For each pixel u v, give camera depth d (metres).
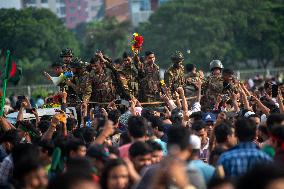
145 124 22.27
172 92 39.06
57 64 39.41
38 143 22.81
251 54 149.38
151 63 38.78
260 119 30.91
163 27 142.38
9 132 25.97
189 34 139.50
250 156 19.56
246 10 148.88
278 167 12.90
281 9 155.25
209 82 39.03
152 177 17.77
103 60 37.88
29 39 132.75
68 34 141.50
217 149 21.47
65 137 23.03
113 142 27.23
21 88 107.38
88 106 37.91
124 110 36.78
